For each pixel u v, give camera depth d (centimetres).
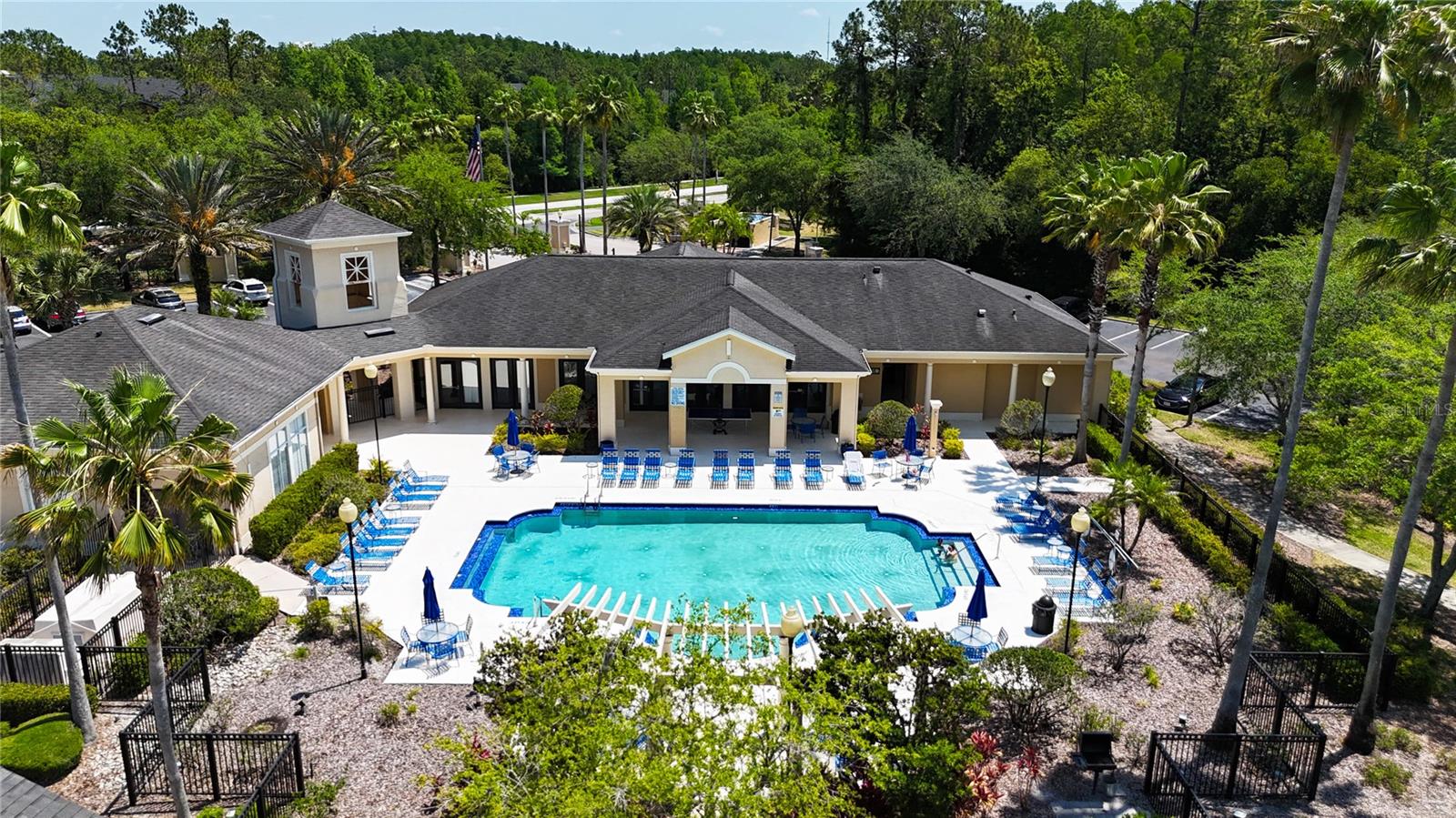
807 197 8450
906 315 3981
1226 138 6888
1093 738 1803
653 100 15512
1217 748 1947
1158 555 2847
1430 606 2533
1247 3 6656
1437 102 1719
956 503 3180
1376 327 2930
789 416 3956
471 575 2695
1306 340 1788
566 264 4194
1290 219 6300
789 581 2697
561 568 2769
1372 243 1891
